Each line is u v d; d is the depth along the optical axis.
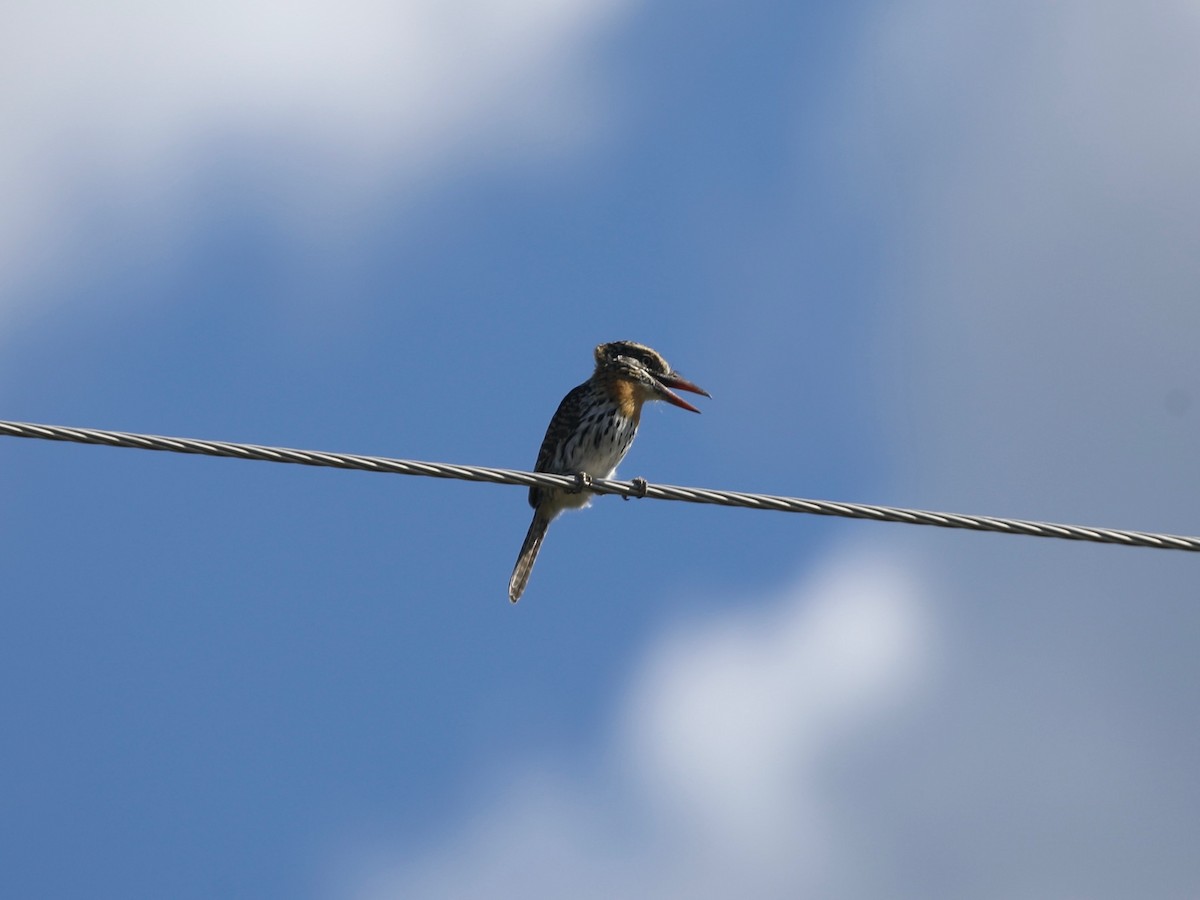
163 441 12.13
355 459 12.84
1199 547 13.52
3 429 11.79
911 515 13.40
